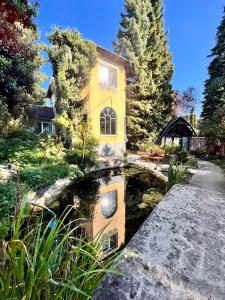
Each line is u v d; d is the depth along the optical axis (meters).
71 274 0.95
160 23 18.86
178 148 14.06
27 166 7.99
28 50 9.68
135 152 16.59
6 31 7.35
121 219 5.06
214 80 16.58
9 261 0.83
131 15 17.92
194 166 10.48
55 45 11.01
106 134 13.65
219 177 7.92
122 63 14.41
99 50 12.43
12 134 10.24
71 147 10.96
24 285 0.81
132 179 9.53
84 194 7.27
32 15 6.31
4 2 5.67
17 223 0.93
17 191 1.06
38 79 14.05
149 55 17.70
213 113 15.93
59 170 8.09
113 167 11.98
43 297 0.85
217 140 16.62
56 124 10.70
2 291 0.79
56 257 0.99
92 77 12.38
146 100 17.75
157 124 18.58
